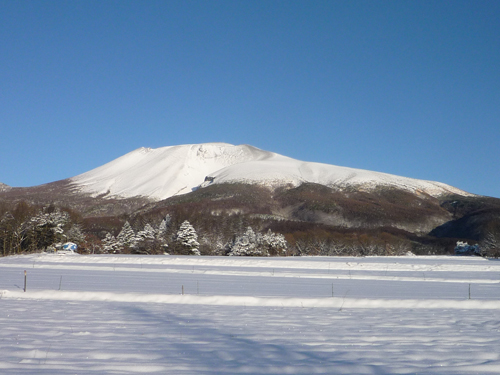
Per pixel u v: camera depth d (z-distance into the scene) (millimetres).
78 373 7012
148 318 12367
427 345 9469
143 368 7375
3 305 14055
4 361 7625
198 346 9078
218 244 72125
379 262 46469
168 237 68562
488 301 15852
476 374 7410
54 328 10562
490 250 66438
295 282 25516
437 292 21500
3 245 52812
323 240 81938
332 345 9375
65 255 46844
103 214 178000
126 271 31875
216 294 19094
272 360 8125
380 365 7883
